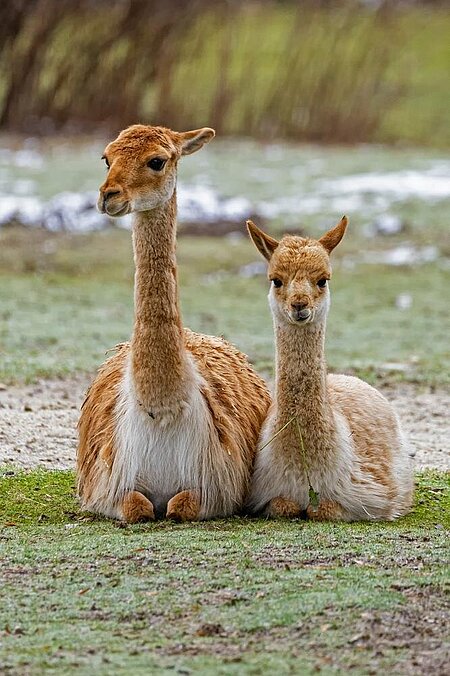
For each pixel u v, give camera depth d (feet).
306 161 192.13
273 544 48.75
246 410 56.49
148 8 201.98
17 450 65.57
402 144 217.56
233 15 225.15
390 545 49.34
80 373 86.63
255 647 38.37
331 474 52.95
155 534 50.39
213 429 53.11
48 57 207.92
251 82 224.33
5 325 103.19
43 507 56.70
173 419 51.93
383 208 159.84
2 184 162.50
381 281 129.29
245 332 105.40
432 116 233.76
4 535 51.55
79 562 46.80
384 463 56.08
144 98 216.95
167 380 51.55
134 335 52.11
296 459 52.85
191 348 57.16
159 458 52.42
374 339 104.58
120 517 53.42
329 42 233.96
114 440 53.62
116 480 53.26
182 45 210.59
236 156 194.59
